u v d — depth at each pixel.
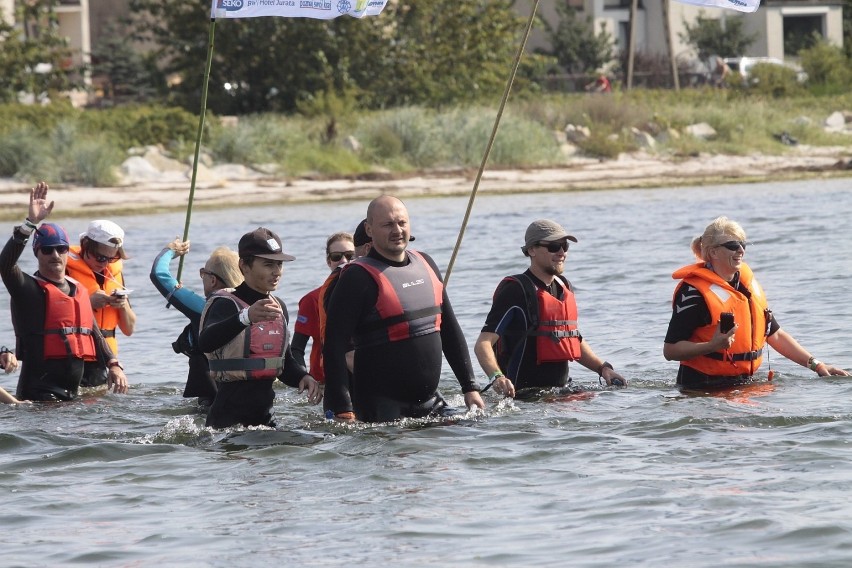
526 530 21.86
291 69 141.12
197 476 26.19
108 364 35.72
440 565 20.20
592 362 34.44
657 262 61.88
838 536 20.70
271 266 27.69
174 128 115.25
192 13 145.00
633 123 131.75
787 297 49.25
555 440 28.16
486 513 22.95
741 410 30.50
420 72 142.88
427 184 110.31
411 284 28.95
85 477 26.52
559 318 33.38
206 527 22.67
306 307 32.38
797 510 22.20
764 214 83.00
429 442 27.95
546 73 198.12
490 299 52.38
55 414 33.31
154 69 150.50
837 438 27.41
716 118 135.50
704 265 33.47
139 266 67.00
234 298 27.80
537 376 33.44
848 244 64.94
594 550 20.62
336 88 140.25
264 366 28.55
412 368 29.00
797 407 30.62
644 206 92.94
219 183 107.06
